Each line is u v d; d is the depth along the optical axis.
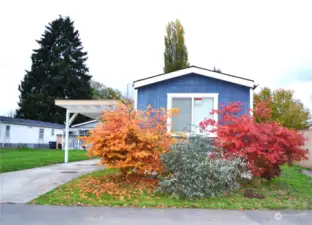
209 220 5.50
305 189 8.55
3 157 18.78
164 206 6.47
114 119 8.65
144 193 7.46
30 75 41.88
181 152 7.86
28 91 41.88
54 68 41.31
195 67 11.60
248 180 8.41
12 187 8.27
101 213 5.88
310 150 15.33
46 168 12.52
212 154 8.20
